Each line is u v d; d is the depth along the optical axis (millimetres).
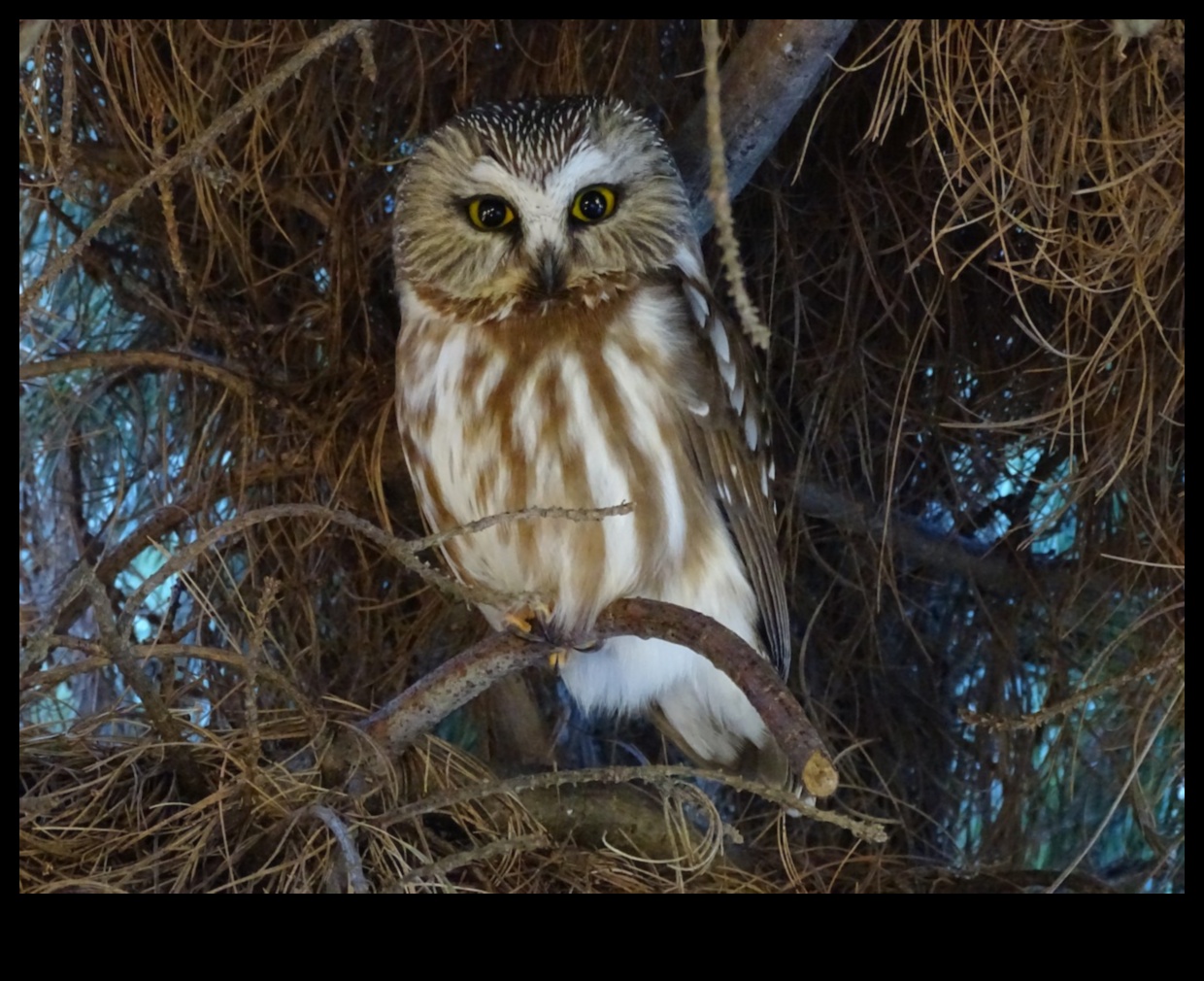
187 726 3031
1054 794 4164
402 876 2697
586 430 3154
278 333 4066
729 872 3551
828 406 4051
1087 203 3516
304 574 4004
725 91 3361
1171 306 3592
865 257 3887
